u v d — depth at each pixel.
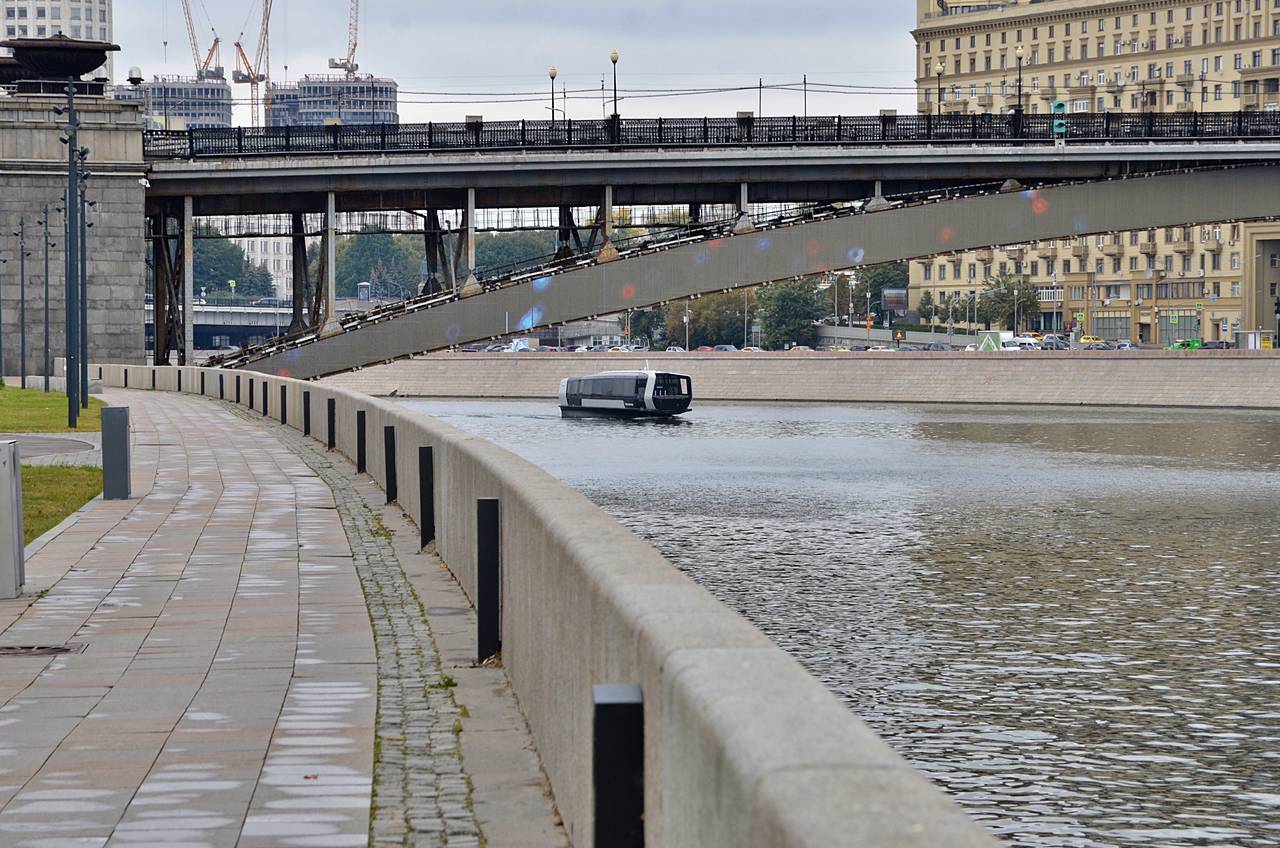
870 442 170.75
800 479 127.81
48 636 28.05
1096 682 48.69
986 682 48.53
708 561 79.12
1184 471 134.75
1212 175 177.75
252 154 175.25
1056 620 60.84
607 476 130.25
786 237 172.38
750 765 7.95
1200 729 42.44
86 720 21.39
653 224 180.12
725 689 9.41
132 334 177.88
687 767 9.98
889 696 46.53
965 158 173.25
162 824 16.38
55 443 86.50
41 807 17.03
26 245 179.12
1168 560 80.56
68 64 182.75
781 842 6.93
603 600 14.45
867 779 7.23
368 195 183.62
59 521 48.59
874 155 172.25
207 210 186.00
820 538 89.56
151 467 66.94
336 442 77.12
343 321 175.75
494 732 20.69
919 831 6.43
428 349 174.12
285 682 24.00
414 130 174.38
